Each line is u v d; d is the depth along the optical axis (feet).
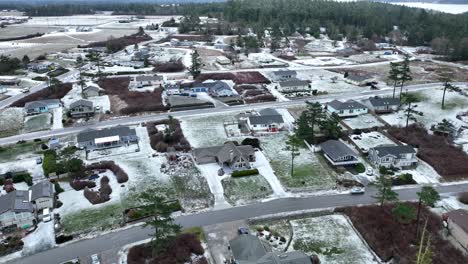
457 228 157.48
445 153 237.25
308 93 361.71
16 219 171.12
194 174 217.56
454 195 194.70
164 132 269.23
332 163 225.76
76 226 172.35
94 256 148.36
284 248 155.94
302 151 245.86
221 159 224.33
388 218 173.17
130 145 256.52
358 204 186.50
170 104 323.37
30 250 157.17
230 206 187.21
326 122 264.11
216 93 351.25
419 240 158.40
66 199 194.80
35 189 190.90
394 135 264.93
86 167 224.12
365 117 301.84
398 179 207.92
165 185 206.39
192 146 252.83
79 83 384.68
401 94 340.39
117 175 214.69
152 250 152.05
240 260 140.56
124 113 312.29
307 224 172.45
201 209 184.85
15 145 258.16
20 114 311.06
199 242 159.74
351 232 166.91
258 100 341.62
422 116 303.07
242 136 268.82
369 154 235.40
